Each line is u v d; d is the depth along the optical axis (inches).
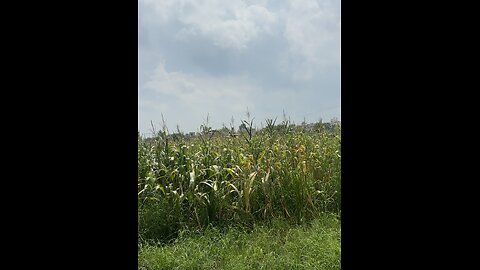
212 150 279.3
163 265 189.9
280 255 196.4
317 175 268.5
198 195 242.7
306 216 247.1
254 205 250.1
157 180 253.4
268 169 253.6
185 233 223.1
